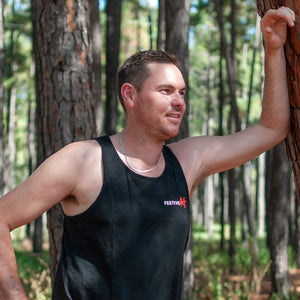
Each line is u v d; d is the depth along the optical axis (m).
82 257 1.60
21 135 27.47
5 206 1.59
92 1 6.19
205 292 7.31
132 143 1.67
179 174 1.71
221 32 9.56
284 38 1.90
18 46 19.41
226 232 23.38
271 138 1.96
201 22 16.45
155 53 1.67
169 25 6.41
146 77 1.64
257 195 20.36
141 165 1.66
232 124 11.98
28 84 18.83
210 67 18.52
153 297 1.58
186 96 6.44
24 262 9.18
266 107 1.96
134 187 1.61
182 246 1.67
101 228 1.58
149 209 1.59
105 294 1.57
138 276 1.57
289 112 1.97
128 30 20.45
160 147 1.69
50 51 3.91
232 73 9.59
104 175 1.60
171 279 1.63
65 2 3.90
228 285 7.37
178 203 1.65
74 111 3.88
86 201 1.61
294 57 1.91
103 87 18.72
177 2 6.34
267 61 1.95
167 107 1.63
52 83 3.90
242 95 17.94
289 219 15.00
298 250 12.64
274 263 8.45
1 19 6.88
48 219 4.01
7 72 18.08
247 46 18.98
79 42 3.93
